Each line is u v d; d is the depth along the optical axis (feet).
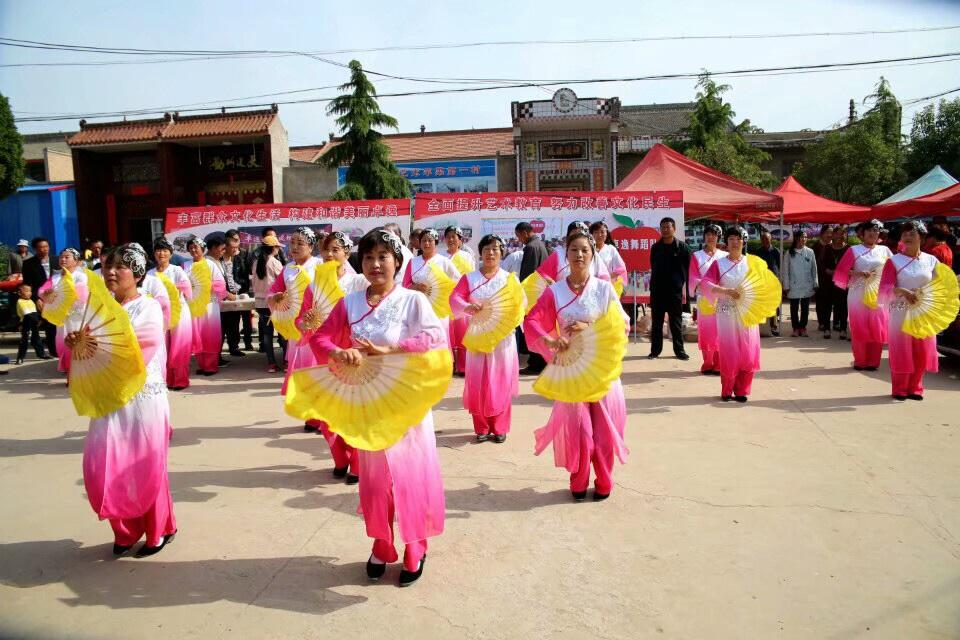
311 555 12.65
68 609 10.82
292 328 20.24
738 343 22.94
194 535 13.56
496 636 9.87
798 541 12.68
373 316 11.21
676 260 31.71
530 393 26.13
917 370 23.13
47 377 31.55
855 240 73.56
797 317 39.63
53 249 82.43
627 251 39.01
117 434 12.07
